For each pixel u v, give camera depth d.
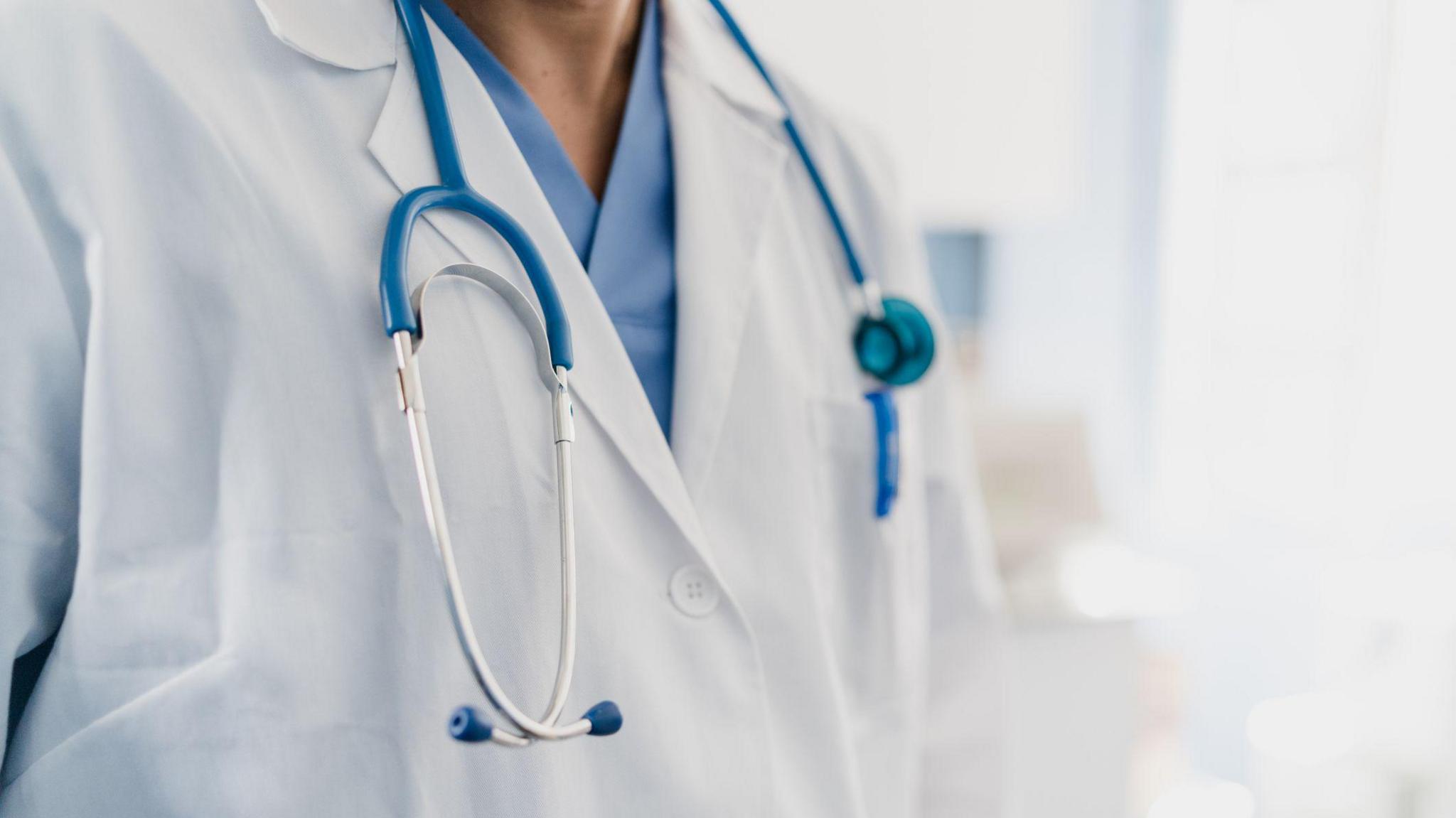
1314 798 1.73
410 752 0.58
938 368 0.94
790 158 0.85
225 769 0.56
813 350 0.80
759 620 0.70
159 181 0.56
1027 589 1.55
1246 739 2.16
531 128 0.70
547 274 0.62
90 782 0.56
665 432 0.71
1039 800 1.54
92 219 0.55
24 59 0.55
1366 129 2.01
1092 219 2.44
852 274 0.85
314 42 0.62
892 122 1.97
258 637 0.56
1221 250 2.29
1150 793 1.98
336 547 0.58
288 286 0.57
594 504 0.63
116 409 0.55
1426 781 1.66
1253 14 2.22
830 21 1.93
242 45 0.60
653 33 0.79
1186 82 2.27
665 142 0.77
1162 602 1.57
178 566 0.57
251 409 0.57
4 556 0.54
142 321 0.56
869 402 0.81
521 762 0.59
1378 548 1.92
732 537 0.71
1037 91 2.03
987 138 2.00
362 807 0.58
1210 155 2.28
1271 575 2.16
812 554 0.73
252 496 0.57
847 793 0.71
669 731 0.63
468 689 0.59
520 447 0.60
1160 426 2.37
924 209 2.01
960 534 0.94
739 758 0.65
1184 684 2.33
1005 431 1.89
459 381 0.59
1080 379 2.47
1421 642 1.68
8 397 0.53
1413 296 1.87
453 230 0.62
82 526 0.55
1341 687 1.91
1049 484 1.87
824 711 0.71
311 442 0.58
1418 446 1.86
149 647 0.57
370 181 0.61
